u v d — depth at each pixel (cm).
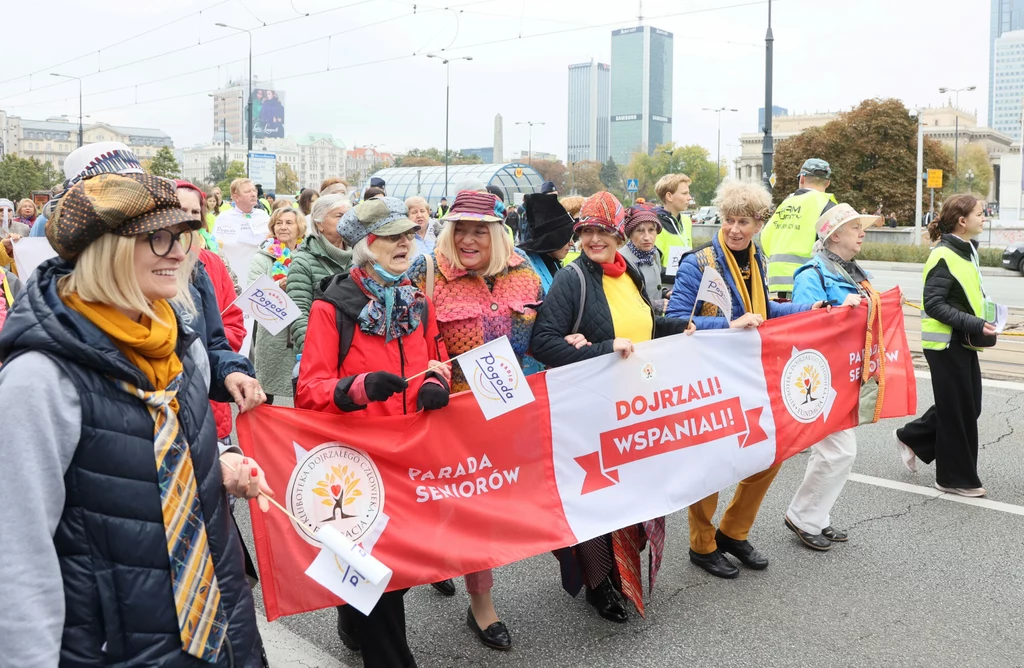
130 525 187
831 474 473
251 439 301
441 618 408
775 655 368
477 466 352
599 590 405
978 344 538
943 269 540
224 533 209
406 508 333
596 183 12569
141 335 191
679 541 498
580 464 382
